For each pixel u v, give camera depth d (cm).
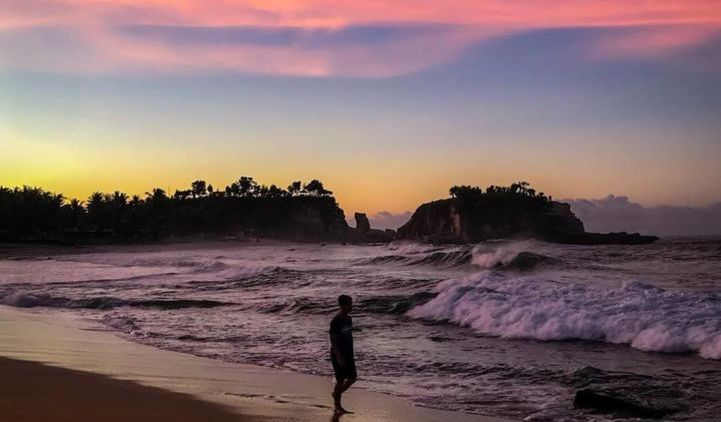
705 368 1056
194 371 1058
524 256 3594
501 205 18575
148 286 2900
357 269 3788
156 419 709
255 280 3031
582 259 4153
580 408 836
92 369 1022
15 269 4809
